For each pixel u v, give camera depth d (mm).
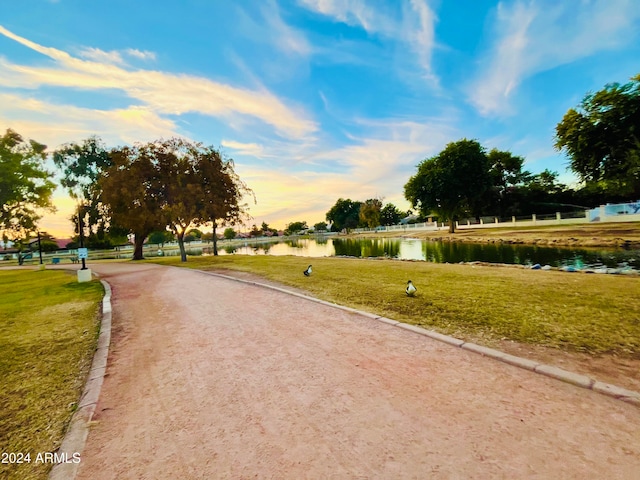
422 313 5238
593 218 28016
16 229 23375
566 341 3729
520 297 5887
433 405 2561
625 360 3182
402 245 30453
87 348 4527
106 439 2379
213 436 2332
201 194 20047
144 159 19047
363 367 3367
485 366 3250
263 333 4746
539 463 1864
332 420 2432
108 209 25047
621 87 19031
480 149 38000
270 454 2092
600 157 20984
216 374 3436
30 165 22688
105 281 11938
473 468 1853
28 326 5742
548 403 2510
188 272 13555
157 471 2006
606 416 2305
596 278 7535
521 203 44188
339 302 6359
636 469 1782
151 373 3561
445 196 37969
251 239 96000
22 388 3330
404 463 1928
